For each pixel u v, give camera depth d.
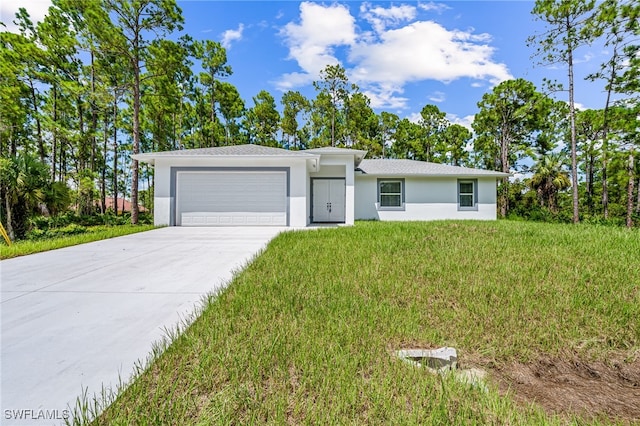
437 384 1.89
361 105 27.89
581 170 26.88
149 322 2.74
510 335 2.64
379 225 10.73
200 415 1.54
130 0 14.06
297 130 30.28
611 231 8.44
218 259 5.51
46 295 3.48
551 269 4.47
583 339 2.67
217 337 2.32
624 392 2.14
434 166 16.69
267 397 1.68
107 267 4.88
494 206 15.22
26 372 1.96
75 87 16.23
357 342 2.32
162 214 11.45
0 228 7.61
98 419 1.52
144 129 22.50
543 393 2.08
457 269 4.47
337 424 1.51
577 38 14.56
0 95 15.91
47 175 10.41
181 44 16.23
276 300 3.13
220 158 11.30
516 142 24.67
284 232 8.64
